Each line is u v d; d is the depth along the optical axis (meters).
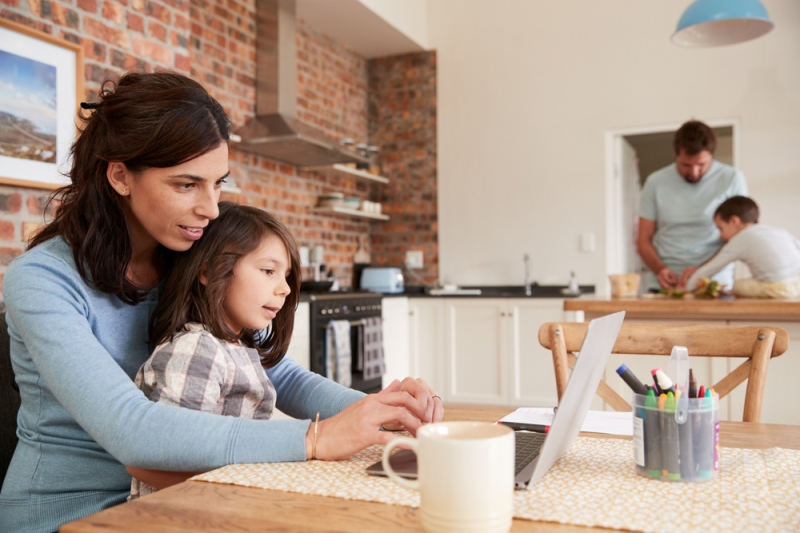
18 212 2.26
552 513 0.63
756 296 2.84
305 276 4.73
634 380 0.77
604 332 0.78
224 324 0.98
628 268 5.38
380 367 4.30
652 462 0.75
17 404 1.31
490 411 1.18
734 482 0.73
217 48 3.98
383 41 5.32
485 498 0.55
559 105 5.11
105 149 0.93
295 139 3.94
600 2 4.99
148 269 1.11
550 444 0.71
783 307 2.33
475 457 0.54
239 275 1.00
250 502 0.67
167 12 2.86
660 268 3.83
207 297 0.97
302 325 3.57
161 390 0.89
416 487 0.58
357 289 5.14
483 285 5.31
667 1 4.81
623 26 4.93
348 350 3.88
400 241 5.58
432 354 4.92
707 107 4.69
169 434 0.80
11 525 1.01
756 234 2.84
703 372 2.49
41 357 0.86
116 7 2.62
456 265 5.39
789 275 2.80
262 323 1.03
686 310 2.46
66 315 0.90
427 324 4.94
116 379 0.85
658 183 3.95
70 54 2.42
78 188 0.98
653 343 1.47
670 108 4.79
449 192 5.43
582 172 5.03
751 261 2.86
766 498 0.67
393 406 0.93
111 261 0.98
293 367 1.23
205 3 3.90
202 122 0.93
